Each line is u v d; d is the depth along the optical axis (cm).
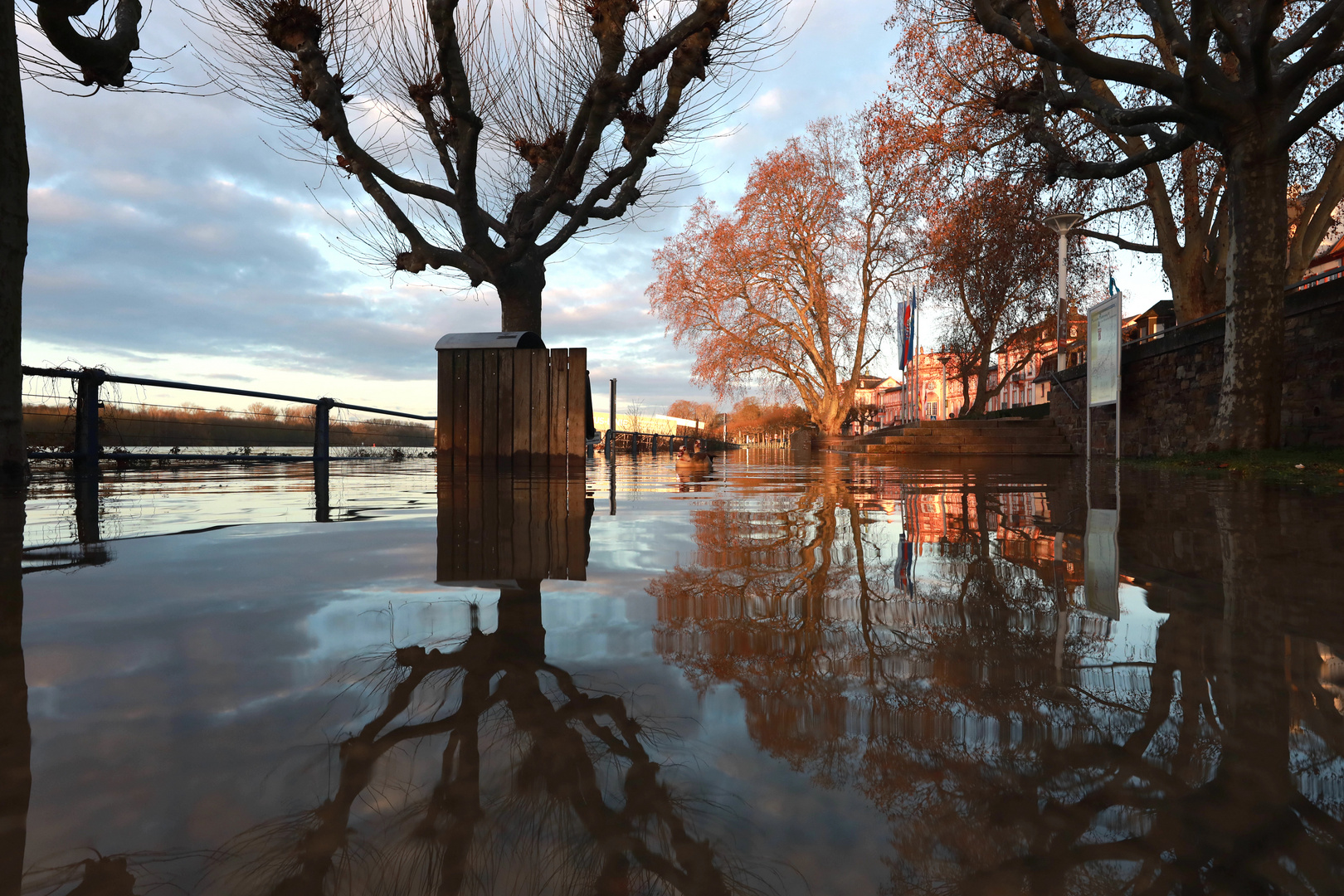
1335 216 1417
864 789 51
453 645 94
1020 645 94
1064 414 1698
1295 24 1317
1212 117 832
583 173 720
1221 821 46
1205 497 369
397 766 55
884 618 110
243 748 59
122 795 50
